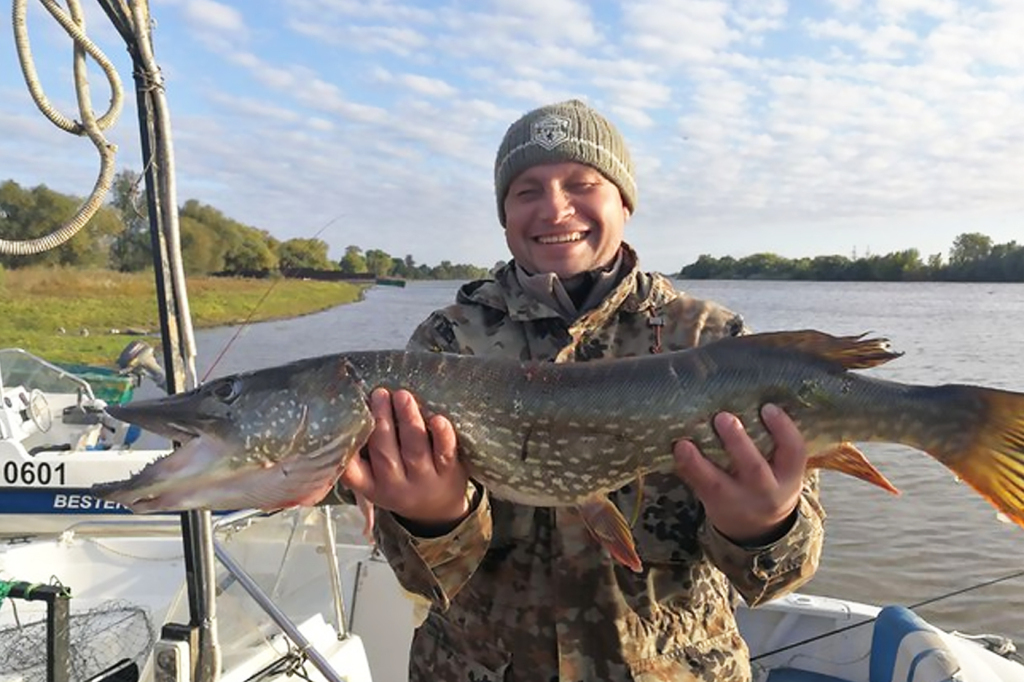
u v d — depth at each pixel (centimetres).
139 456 257
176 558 190
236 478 96
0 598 108
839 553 386
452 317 109
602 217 106
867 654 181
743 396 94
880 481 94
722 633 96
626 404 95
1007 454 92
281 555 162
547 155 104
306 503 96
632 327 105
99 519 238
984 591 344
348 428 94
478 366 98
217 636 116
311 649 129
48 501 249
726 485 85
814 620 188
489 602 94
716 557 88
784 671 185
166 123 110
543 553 94
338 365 97
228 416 97
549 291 104
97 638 138
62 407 286
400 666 193
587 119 107
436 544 89
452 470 90
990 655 164
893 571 367
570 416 96
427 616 102
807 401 93
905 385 95
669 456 94
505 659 92
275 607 128
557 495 95
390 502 90
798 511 87
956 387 94
